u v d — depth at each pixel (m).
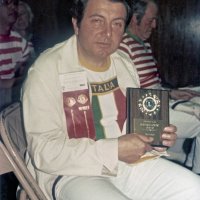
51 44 4.04
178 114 2.07
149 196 1.42
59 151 1.30
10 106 1.44
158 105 1.40
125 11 1.36
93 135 1.41
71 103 1.38
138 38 2.27
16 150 1.27
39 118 1.32
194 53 4.32
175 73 4.36
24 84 1.37
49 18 4.01
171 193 1.37
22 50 2.99
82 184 1.30
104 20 1.34
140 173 1.46
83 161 1.30
